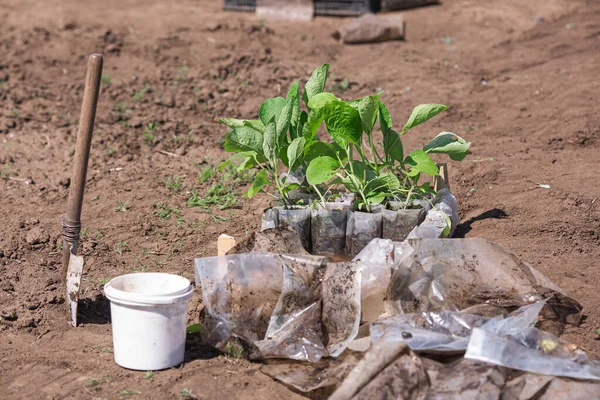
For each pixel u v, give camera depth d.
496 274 3.38
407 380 3.09
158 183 4.53
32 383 3.27
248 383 3.24
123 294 3.24
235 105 5.55
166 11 8.04
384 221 3.68
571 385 3.10
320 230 3.72
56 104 5.61
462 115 5.18
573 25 7.27
